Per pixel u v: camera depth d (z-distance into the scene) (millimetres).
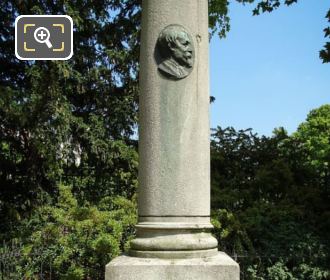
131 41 9711
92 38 9867
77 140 9336
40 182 8984
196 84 4203
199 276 3707
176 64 4160
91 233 7023
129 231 7309
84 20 9312
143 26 4391
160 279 3709
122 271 3740
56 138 8633
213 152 9672
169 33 4164
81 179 9484
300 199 8531
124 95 9883
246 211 8039
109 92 9789
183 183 4031
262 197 9062
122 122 9734
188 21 4273
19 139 8836
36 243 6992
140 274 3725
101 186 9453
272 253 6973
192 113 4145
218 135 10258
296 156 9812
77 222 7023
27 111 8188
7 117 8133
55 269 6914
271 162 9500
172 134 4090
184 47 4148
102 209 8117
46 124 8570
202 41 4309
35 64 8492
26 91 8531
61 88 8719
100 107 9820
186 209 4004
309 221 7930
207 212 4137
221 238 7332
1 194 8883
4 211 8352
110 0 9992
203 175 4133
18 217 7965
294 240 7117
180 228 3924
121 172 9328
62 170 8836
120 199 8008
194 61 4223
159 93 4152
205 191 4133
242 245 7363
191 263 3740
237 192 8734
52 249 6945
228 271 3721
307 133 28766
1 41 9258
